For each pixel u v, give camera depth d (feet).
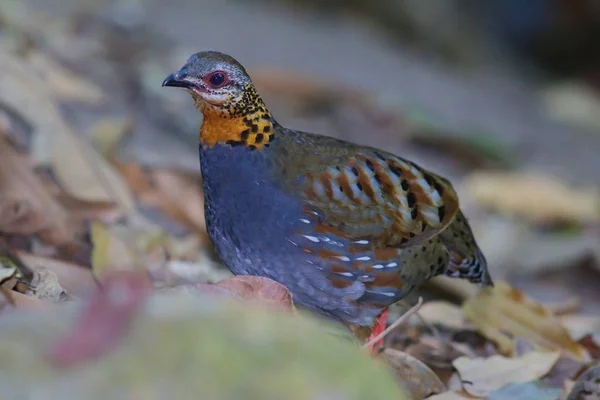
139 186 37.88
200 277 32.40
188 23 69.10
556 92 84.69
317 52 71.97
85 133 38.99
